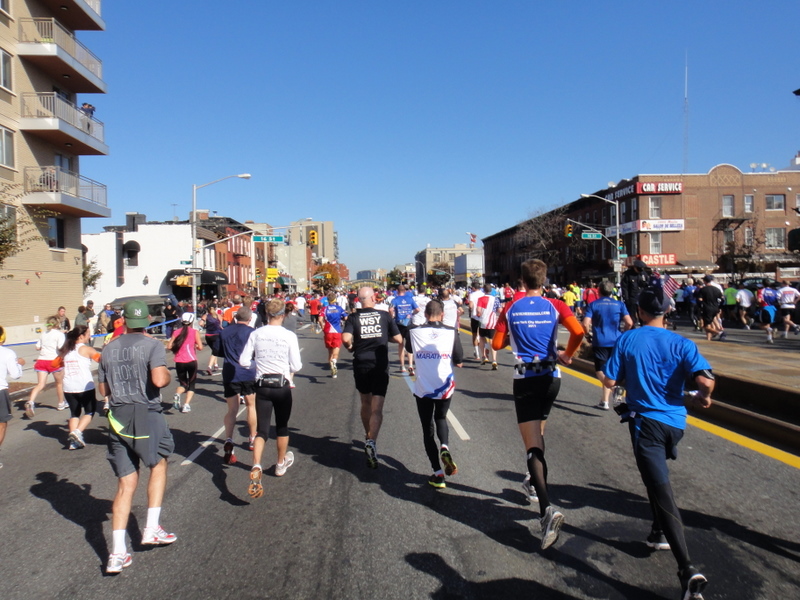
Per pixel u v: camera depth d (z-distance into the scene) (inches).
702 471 240.2
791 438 276.2
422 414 229.8
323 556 171.8
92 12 1053.2
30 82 950.4
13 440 340.2
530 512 201.5
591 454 267.7
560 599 145.8
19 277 922.1
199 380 553.0
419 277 5969.5
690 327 904.3
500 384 472.4
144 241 1950.1
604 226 2107.5
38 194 921.5
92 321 972.6
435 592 150.1
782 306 708.0
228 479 247.1
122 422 172.1
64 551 181.9
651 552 169.9
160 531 181.0
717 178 1879.9
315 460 271.3
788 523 187.9
